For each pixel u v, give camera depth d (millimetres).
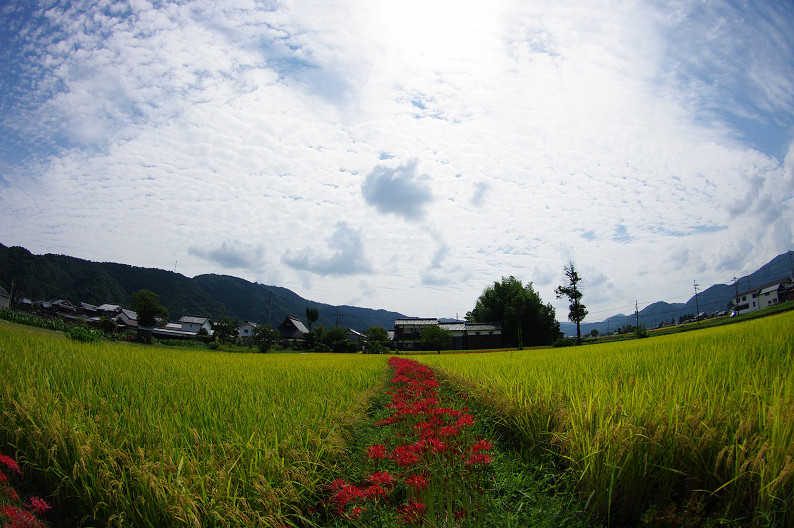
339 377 11359
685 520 2838
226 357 19938
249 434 4504
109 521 3148
